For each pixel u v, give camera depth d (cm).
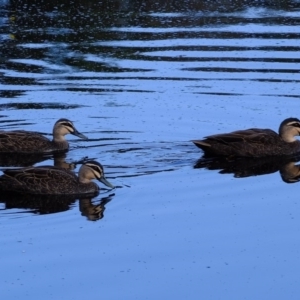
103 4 3403
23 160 1978
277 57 2705
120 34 2994
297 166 1928
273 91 2386
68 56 2741
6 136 2030
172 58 2711
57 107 2277
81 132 2092
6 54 2762
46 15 3238
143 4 3409
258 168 1905
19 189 1777
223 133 2027
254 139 2000
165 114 2209
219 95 2356
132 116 2195
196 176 1828
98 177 1762
